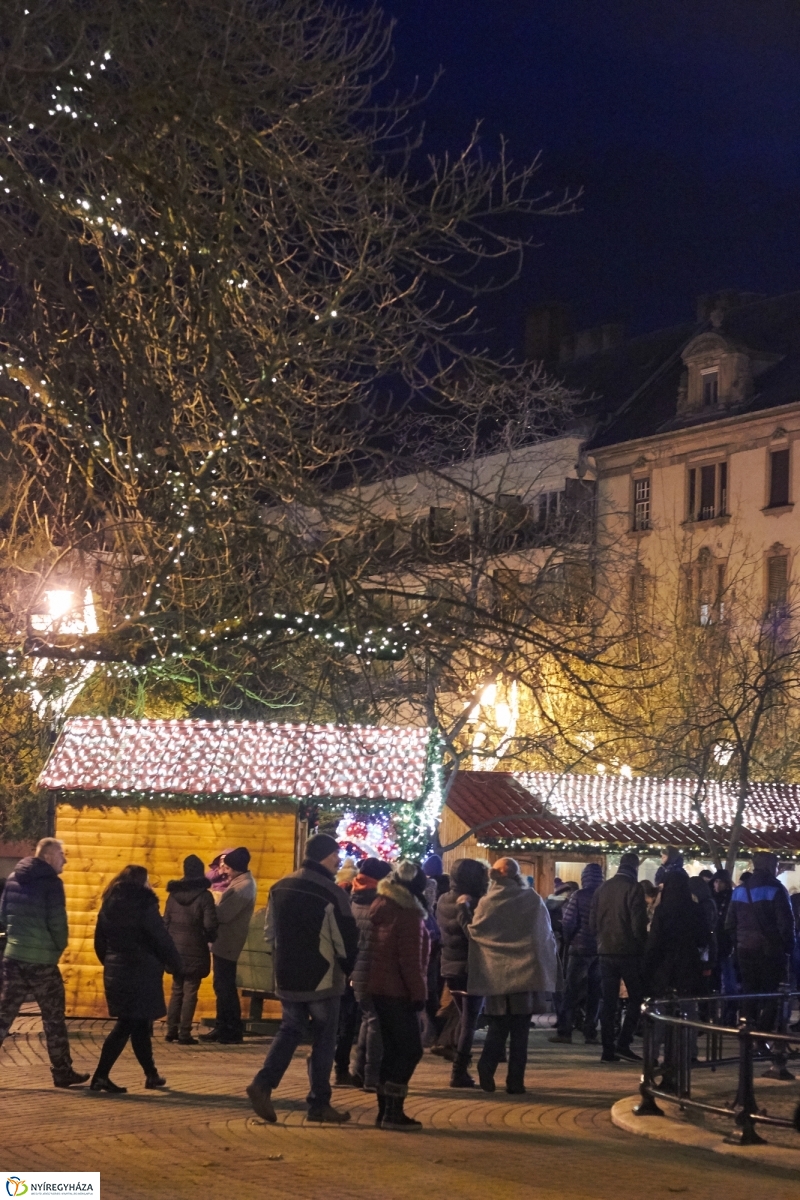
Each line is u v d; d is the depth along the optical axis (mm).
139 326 12414
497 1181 8836
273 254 13516
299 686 17188
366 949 12852
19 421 14602
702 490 56156
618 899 16297
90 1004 18438
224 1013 16625
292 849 18828
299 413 14062
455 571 14688
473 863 14977
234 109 11930
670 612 50812
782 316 58438
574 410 61188
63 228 11922
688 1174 9406
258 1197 8078
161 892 18719
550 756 30984
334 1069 14523
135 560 14211
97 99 11734
